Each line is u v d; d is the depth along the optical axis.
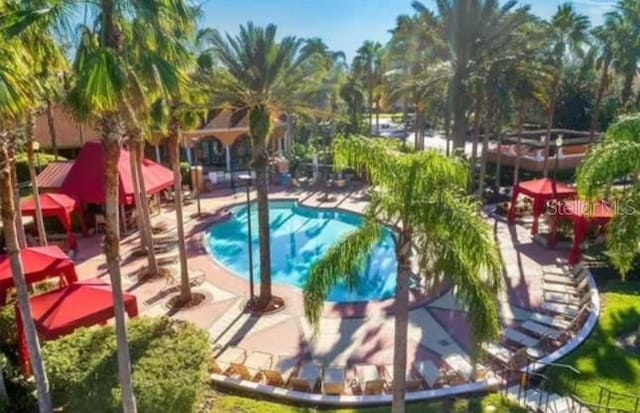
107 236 9.49
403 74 34.41
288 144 46.00
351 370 14.52
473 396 13.24
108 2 7.94
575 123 52.44
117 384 11.16
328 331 17.08
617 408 12.46
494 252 9.98
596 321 16.81
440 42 28.59
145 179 26.44
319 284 10.77
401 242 10.21
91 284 13.86
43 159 33.28
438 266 10.09
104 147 8.91
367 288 21.69
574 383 13.56
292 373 14.16
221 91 17.66
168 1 8.24
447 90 29.59
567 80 49.97
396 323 10.56
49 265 15.52
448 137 30.75
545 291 19.55
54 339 12.74
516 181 33.81
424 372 14.15
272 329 17.20
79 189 26.16
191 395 11.38
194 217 30.92
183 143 40.81
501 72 28.69
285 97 18.28
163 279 21.34
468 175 10.07
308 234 30.44
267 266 18.73
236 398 13.20
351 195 36.81
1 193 9.78
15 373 13.21
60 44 8.72
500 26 27.39
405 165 9.98
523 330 16.61
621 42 35.06
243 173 42.00
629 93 40.06
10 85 7.95
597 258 22.17
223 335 16.77
